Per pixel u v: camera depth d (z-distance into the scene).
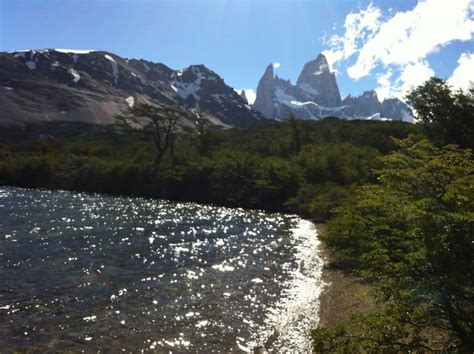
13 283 18.14
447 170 8.01
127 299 16.94
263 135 127.44
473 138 35.16
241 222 45.00
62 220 37.03
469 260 6.97
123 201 61.69
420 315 7.49
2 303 15.59
